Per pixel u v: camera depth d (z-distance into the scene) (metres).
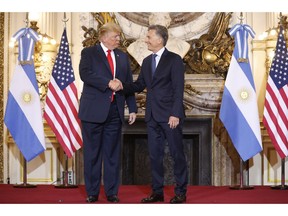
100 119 5.29
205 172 8.44
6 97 8.50
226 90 7.29
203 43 8.39
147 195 6.29
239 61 7.27
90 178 5.47
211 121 8.38
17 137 7.43
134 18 8.51
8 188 7.19
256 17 8.41
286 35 7.88
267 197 6.18
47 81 8.29
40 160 8.28
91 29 8.51
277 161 8.02
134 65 8.43
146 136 8.66
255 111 7.27
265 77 8.33
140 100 8.41
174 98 5.27
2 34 8.49
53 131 7.46
